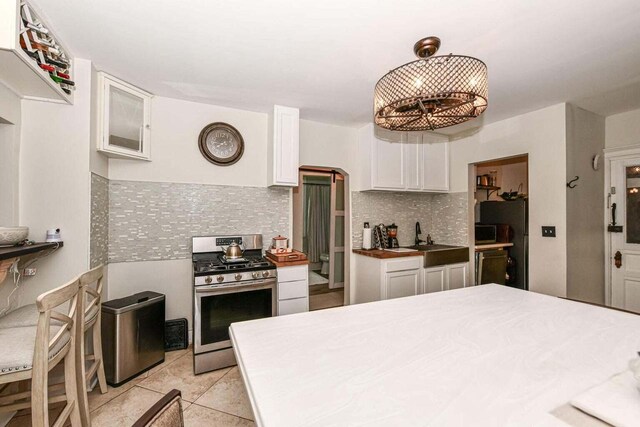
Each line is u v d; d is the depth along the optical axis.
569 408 0.75
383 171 3.39
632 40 1.74
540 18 1.55
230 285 2.27
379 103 1.55
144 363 2.20
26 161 1.89
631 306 2.96
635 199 2.95
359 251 3.43
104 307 2.06
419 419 0.71
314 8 1.49
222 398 1.91
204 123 2.79
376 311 1.50
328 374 0.91
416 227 4.00
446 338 1.17
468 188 3.64
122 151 2.29
